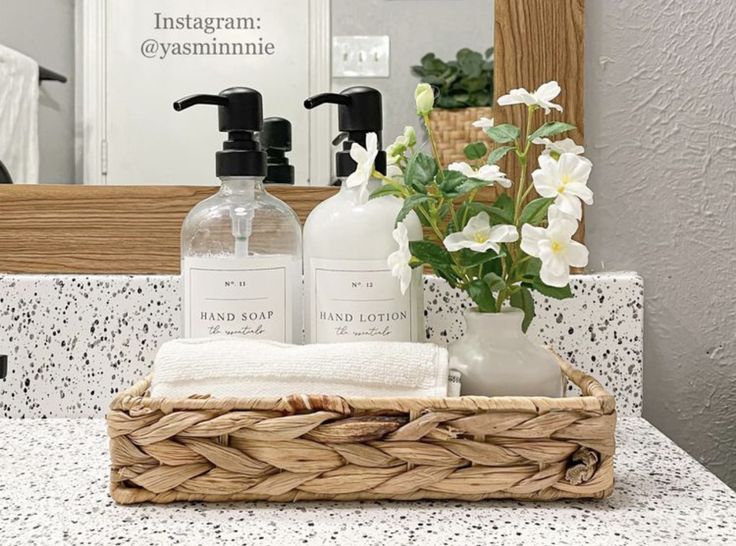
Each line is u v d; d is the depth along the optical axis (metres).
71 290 0.72
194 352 0.51
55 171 0.76
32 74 0.77
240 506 0.48
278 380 0.50
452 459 0.47
